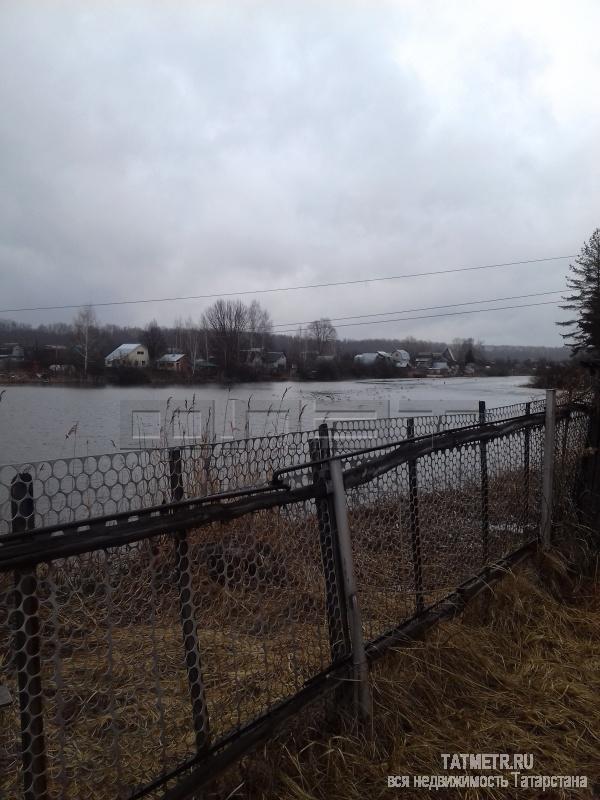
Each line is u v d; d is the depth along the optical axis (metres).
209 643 2.31
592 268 43.59
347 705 2.60
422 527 3.37
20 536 1.59
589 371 5.64
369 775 2.38
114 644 2.16
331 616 2.65
